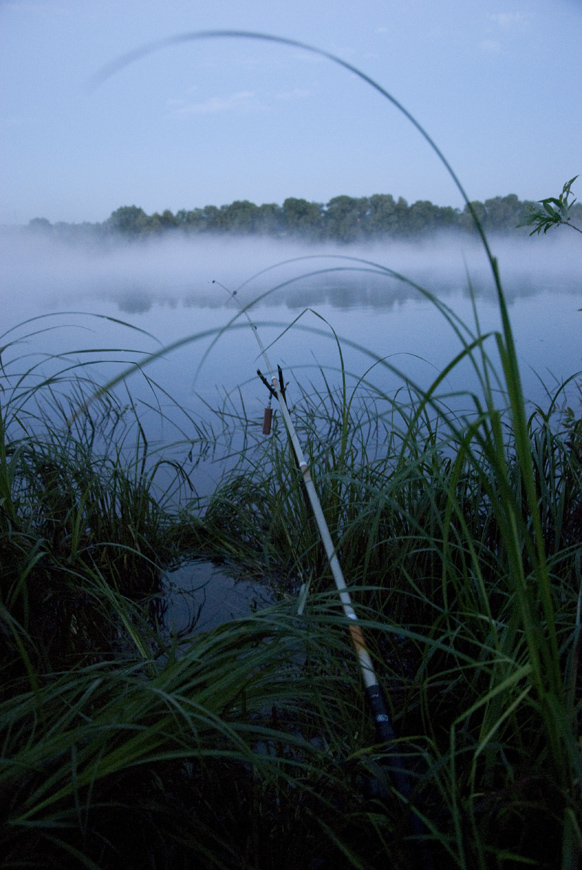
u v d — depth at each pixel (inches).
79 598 82.6
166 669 50.1
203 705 48.1
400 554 79.4
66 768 41.4
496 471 38.8
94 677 52.1
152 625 85.0
